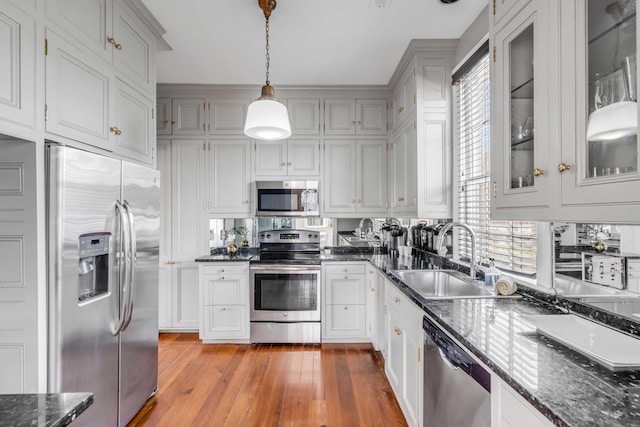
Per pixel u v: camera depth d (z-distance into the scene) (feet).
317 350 10.20
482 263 7.50
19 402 2.61
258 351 10.14
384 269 8.33
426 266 8.80
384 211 11.59
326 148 11.55
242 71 10.24
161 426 6.55
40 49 4.53
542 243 5.25
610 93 2.91
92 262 5.44
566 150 3.36
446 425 4.43
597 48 3.02
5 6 4.05
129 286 5.86
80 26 5.28
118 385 5.97
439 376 4.66
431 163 8.55
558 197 3.48
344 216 11.62
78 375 4.95
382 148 11.59
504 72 4.53
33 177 4.47
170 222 11.44
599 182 2.94
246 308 10.71
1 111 4.00
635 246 3.62
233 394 7.70
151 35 7.55
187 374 8.66
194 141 11.44
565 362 3.20
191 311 11.48
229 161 11.45
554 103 3.53
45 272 4.59
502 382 3.21
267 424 6.61
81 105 5.31
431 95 8.55
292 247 12.07
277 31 7.98
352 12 7.21
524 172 4.25
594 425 2.24
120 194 5.94
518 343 3.66
